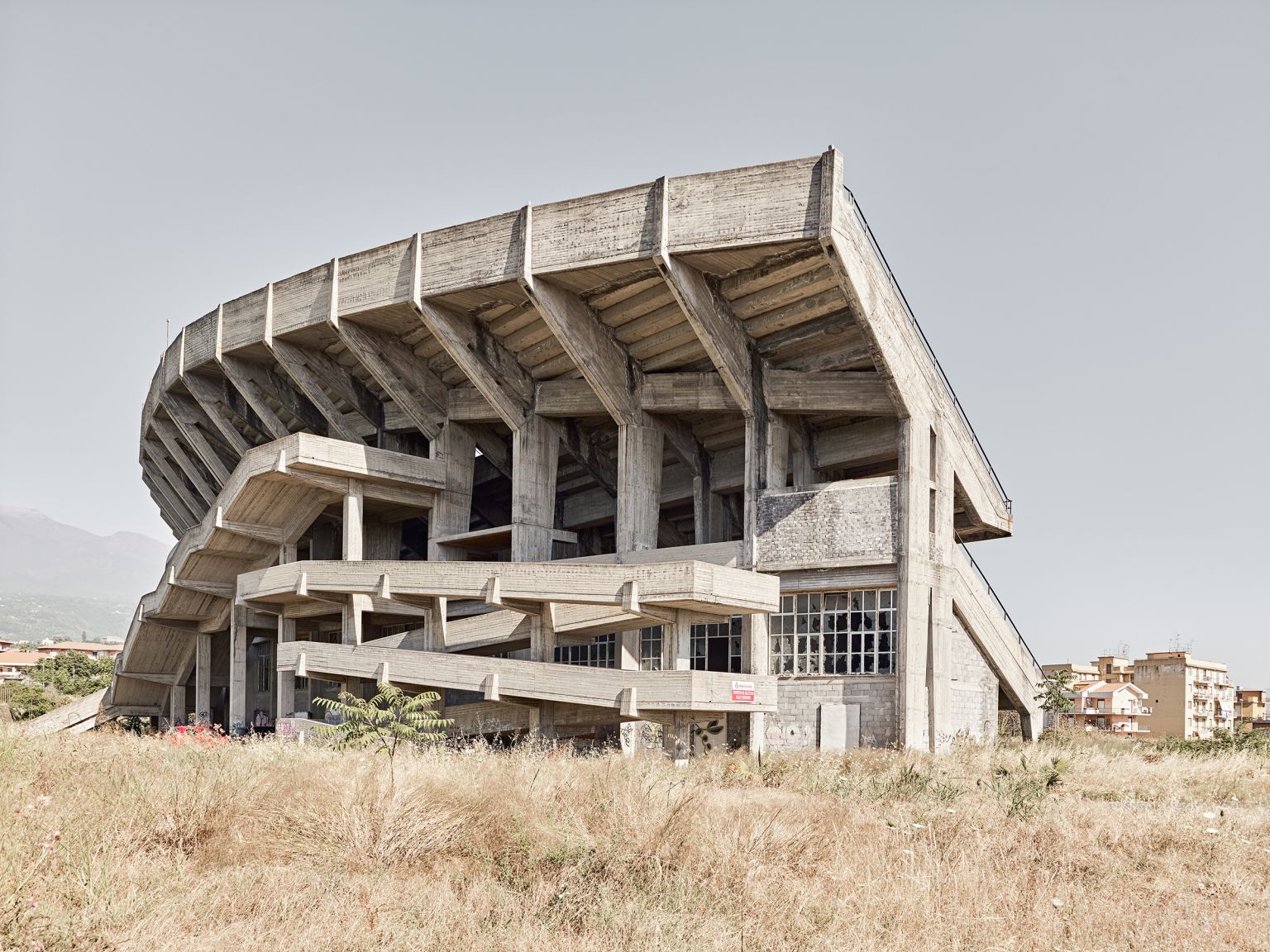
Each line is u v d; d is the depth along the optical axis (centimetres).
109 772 1323
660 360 3303
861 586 3017
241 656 4100
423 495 3725
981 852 1172
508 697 2569
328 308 3462
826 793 1714
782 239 2658
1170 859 1228
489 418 3697
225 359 3956
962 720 3259
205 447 4641
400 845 1101
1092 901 1031
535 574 2541
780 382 3170
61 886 868
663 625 2497
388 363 3609
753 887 1011
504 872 1053
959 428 3362
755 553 3130
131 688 4859
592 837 1141
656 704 2323
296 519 3747
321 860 1067
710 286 2966
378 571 2973
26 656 15850
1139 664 11012
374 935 843
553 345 3397
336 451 3428
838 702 3025
